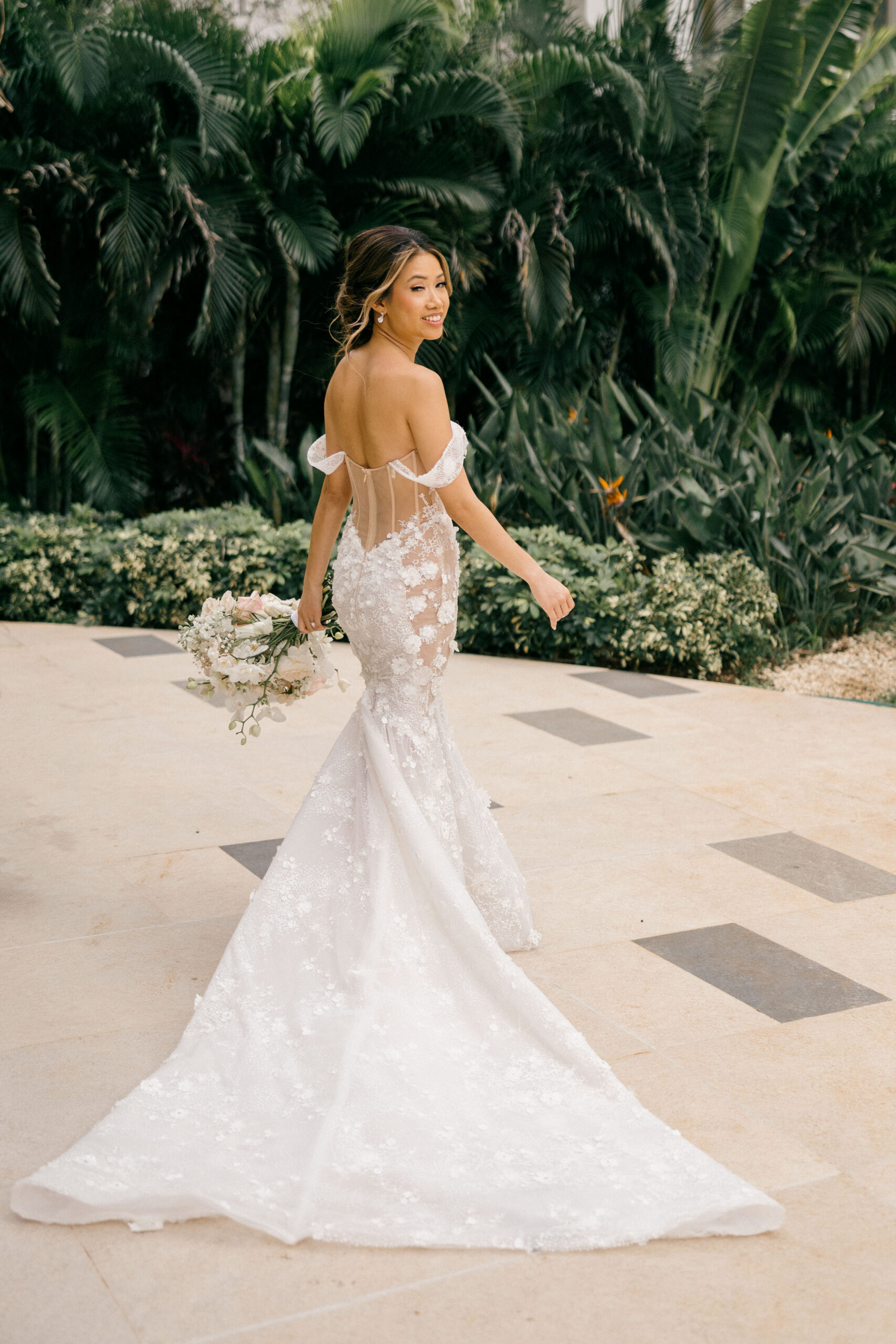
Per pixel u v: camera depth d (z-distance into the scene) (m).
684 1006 2.96
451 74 8.88
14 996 2.93
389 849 2.77
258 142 9.05
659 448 7.93
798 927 3.43
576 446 7.96
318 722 5.38
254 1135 2.30
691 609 6.44
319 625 3.07
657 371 10.51
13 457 9.76
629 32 10.13
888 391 12.23
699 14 10.29
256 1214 2.08
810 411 11.91
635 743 5.19
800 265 11.41
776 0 9.65
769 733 5.39
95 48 8.22
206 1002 2.65
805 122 10.57
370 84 8.60
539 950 3.25
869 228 11.52
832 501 7.52
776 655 7.01
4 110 8.56
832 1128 2.46
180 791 4.44
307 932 2.73
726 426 8.30
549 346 10.04
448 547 2.90
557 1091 2.49
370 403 2.75
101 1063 2.63
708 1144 2.39
